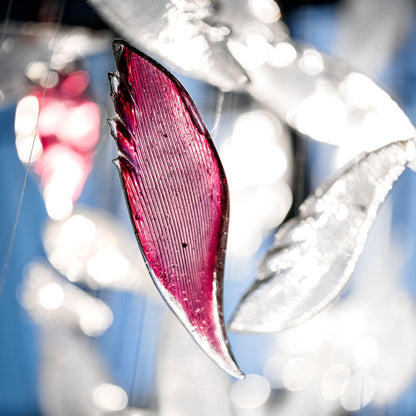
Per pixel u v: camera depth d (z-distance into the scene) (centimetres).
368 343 171
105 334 173
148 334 166
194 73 113
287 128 154
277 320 100
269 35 115
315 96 114
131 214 95
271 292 101
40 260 180
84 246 164
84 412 165
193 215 96
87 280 163
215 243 97
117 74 95
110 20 112
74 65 144
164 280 96
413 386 174
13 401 184
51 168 154
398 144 107
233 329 100
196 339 96
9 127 187
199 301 97
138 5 111
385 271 174
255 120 151
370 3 156
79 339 171
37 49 135
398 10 155
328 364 173
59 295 173
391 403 167
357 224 103
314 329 176
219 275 97
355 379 169
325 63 115
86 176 158
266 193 163
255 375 179
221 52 113
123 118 95
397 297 173
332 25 163
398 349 169
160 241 96
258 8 116
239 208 164
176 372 160
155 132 96
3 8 134
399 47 159
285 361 177
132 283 160
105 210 173
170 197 96
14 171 188
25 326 188
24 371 186
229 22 114
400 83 162
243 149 158
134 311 173
